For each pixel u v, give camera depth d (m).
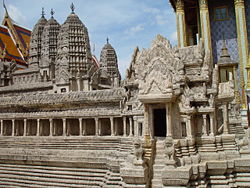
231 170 23.75
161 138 27.41
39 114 39.72
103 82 90.00
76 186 28.06
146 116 26.39
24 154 34.25
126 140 31.39
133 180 21.75
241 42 50.75
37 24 97.00
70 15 77.94
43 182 30.20
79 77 69.31
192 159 24.05
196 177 22.62
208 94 26.77
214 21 56.03
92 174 29.22
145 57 27.58
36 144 38.28
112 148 33.75
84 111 37.62
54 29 89.81
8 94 74.56
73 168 31.11
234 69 46.81
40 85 70.81
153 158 24.47
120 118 36.25
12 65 91.06
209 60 28.06
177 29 57.03
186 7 62.81
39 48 94.62
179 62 26.34
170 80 25.42
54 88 68.31
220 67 47.84
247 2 53.72
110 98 36.19
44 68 82.81
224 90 27.81
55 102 39.38
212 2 56.50
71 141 36.53
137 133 29.86
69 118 38.22
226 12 55.34
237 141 29.14
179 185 21.23
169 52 26.67
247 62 48.47
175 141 24.12
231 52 54.19
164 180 21.45
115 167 26.98
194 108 26.19
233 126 37.16
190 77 27.33
